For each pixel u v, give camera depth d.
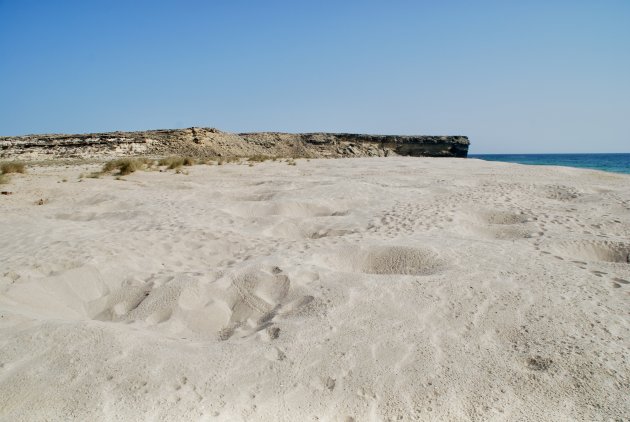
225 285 4.50
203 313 4.04
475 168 19.38
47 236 6.25
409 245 5.59
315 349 3.17
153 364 2.90
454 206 8.55
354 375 2.86
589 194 10.01
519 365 2.93
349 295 4.10
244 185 12.98
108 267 4.91
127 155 37.47
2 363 2.82
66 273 4.61
